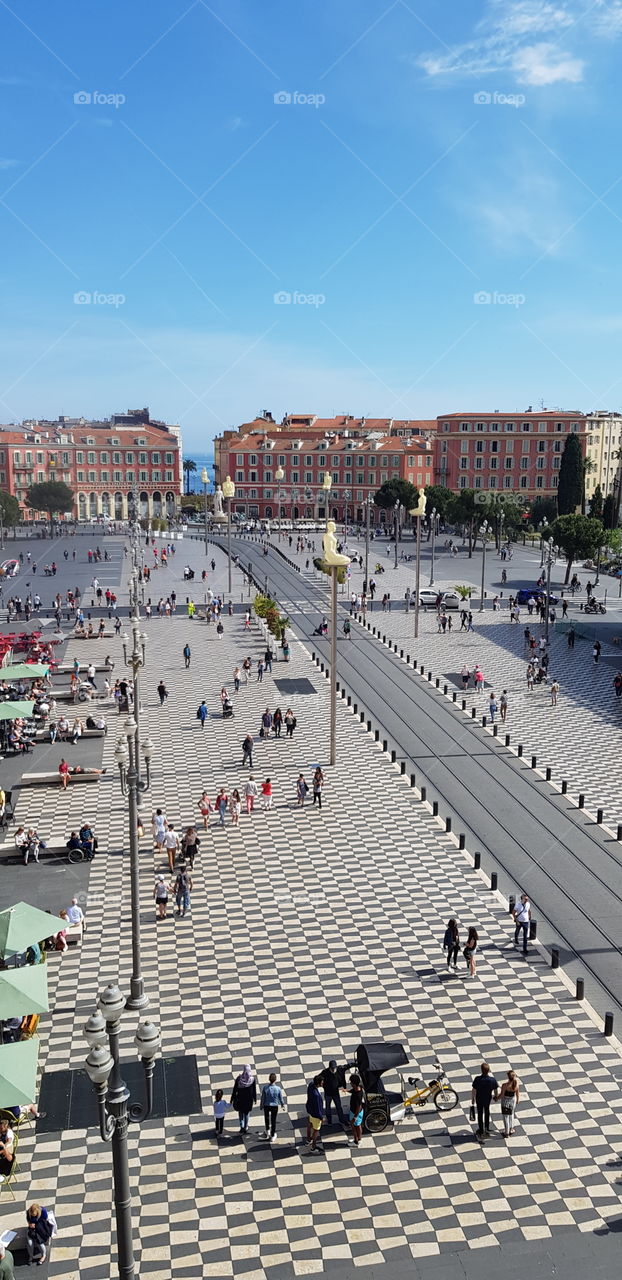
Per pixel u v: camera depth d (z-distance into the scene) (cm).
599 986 2397
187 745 4412
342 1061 2083
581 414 16175
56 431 18488
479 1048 2136
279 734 4566
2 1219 1644
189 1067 2067
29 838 3142
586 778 3966
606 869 3077
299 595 8975
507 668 6047
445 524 15688
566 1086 2006
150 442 18575
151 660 6225
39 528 15850
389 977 2433
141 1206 1680
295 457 17788
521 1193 1706
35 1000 1942
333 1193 1714
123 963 2511
